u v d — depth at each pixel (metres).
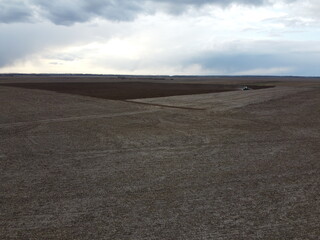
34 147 11.95
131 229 5.32
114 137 14.00
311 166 9.33
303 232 5.19
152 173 8.63
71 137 13.97
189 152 11.18
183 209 6.16
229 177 8.26
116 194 7.00
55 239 4.98
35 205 6.37
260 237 5.04
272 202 6.50
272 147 11.98
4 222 5.60
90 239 4.98
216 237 5.04
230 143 12.74
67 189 7.32
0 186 7.52
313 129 16.11
